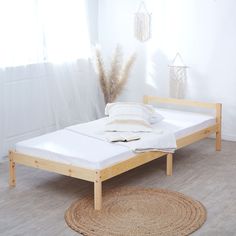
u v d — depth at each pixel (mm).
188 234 3266
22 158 4082
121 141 4117
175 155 5059
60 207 3723
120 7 6035
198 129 4863
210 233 3285
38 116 5430
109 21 6156
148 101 5652
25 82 5219
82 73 5941
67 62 5695
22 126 5262
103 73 5922
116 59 5926
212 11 5406
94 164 3646
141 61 6020
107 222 3451
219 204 3771
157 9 5766
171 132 4441
